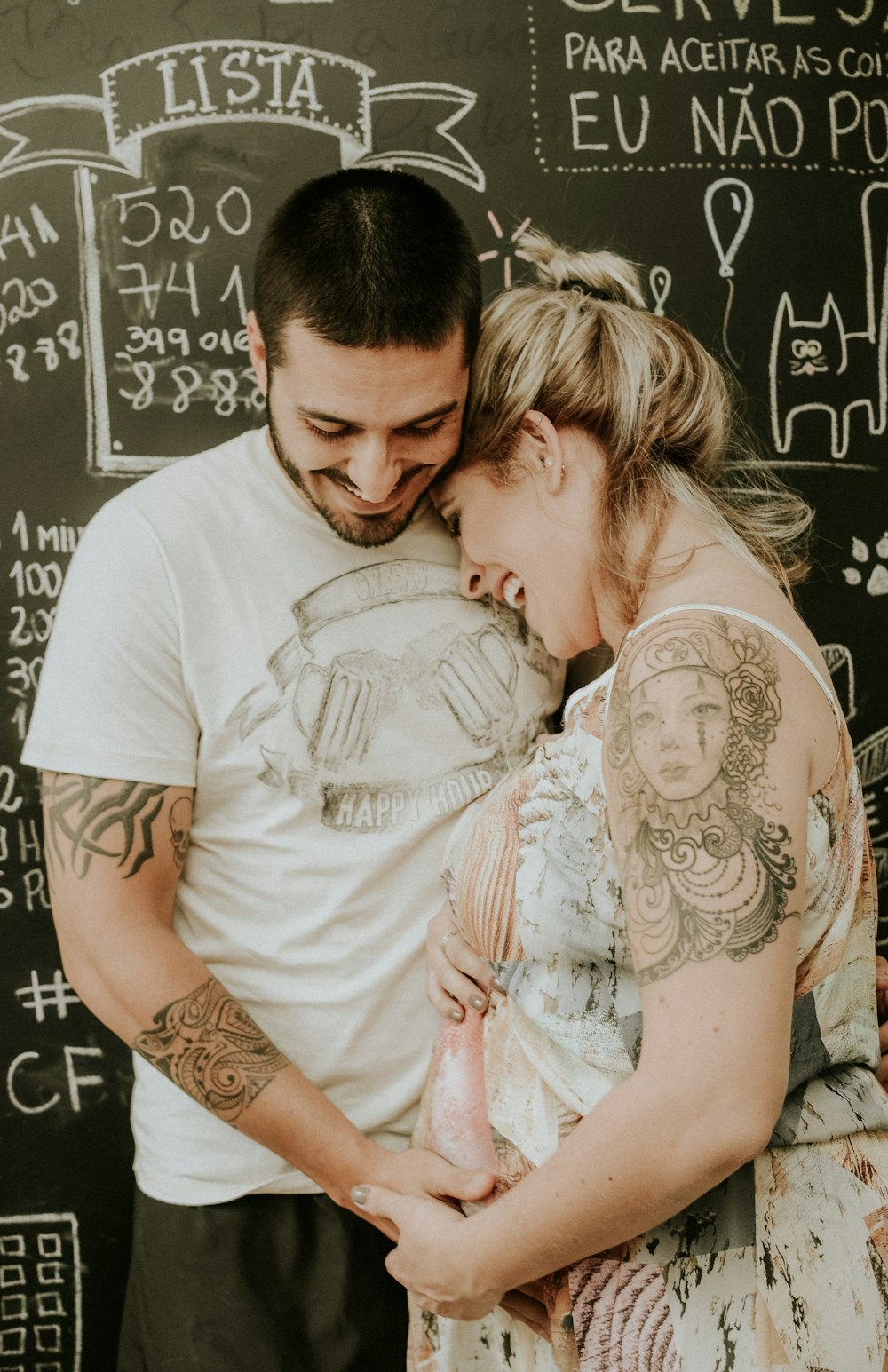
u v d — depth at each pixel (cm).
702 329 165
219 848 126
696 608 89
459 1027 116
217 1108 117
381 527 119
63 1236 164
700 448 104
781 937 81
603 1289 96
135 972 113
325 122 156
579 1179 87
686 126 162
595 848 95
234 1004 118
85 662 115
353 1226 133
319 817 125
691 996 80
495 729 131
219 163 156
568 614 109
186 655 119
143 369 158
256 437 128
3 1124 163
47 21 152
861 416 169
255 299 111
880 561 171
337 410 105
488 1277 96
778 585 96
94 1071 163
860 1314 92
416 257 101
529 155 160
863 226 166
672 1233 95
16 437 157
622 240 163
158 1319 132
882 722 173
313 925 125
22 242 155
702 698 83
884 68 165
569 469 104
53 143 154
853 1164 97
